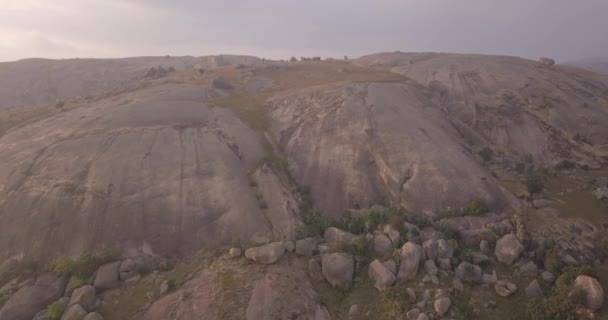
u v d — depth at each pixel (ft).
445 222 101.45
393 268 85.15
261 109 172.45
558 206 110.83
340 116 151.43
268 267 86.12
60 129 136.46
